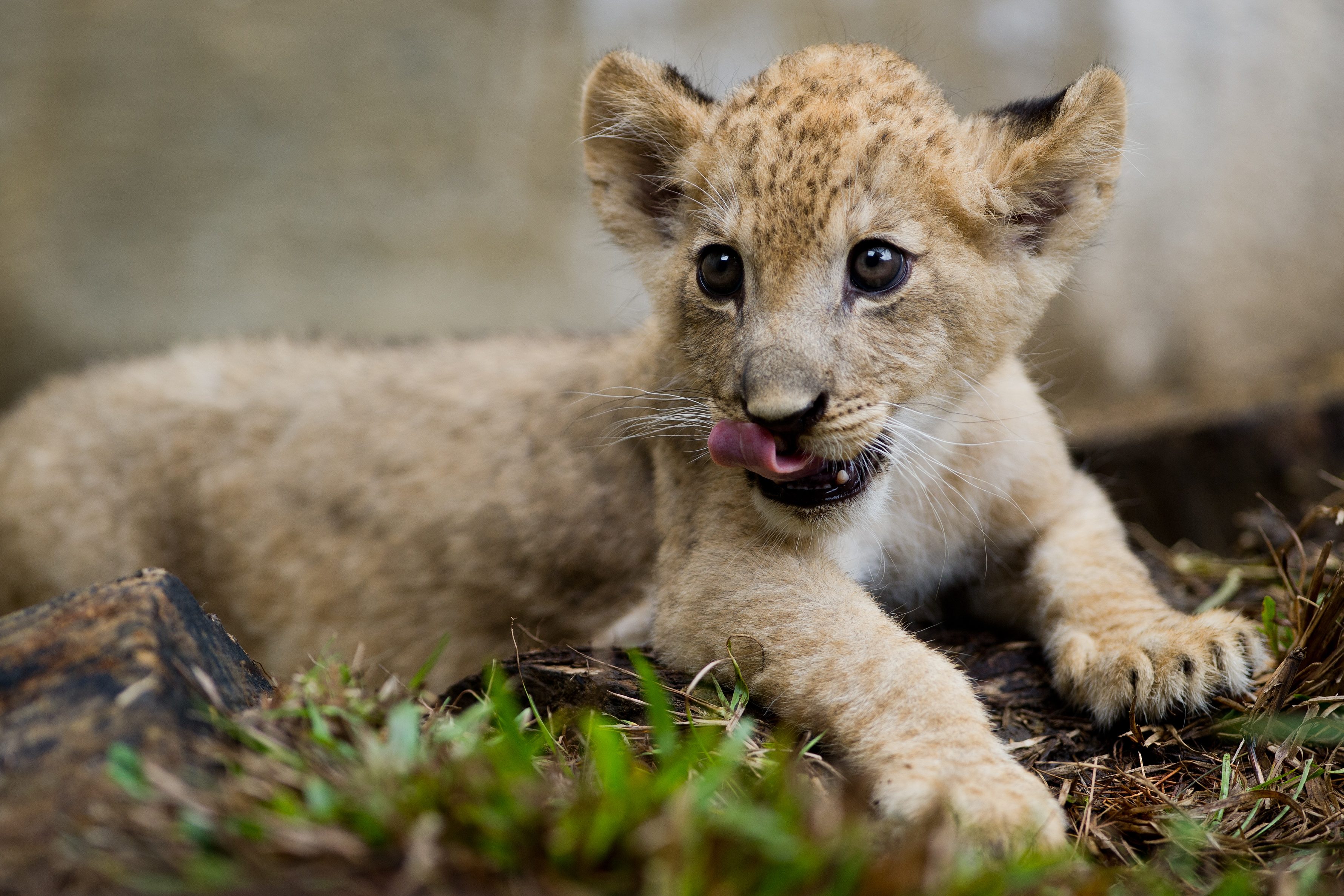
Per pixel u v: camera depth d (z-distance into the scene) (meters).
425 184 16.48
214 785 3.97
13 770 3.92
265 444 9.77
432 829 3.65
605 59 7.50
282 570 9.51
